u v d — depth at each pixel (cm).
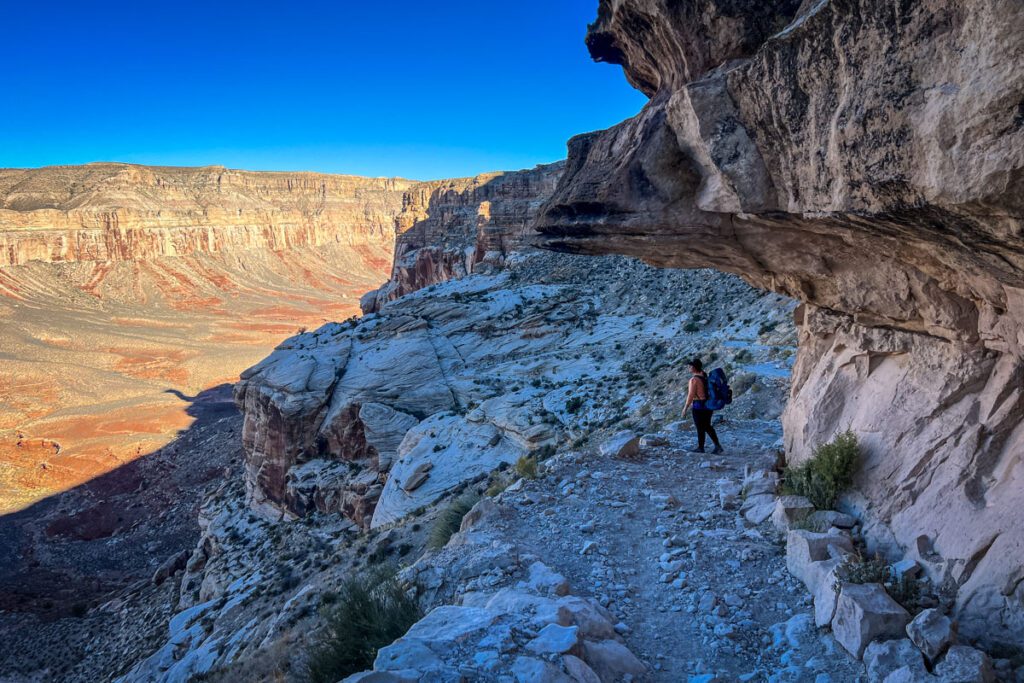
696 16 649
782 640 636
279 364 4975
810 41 475
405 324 5188
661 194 709
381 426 4212
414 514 2483
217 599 3180
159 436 7812
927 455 721
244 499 4872
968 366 698
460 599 762
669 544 868
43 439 7812
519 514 1011
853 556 686
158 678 2442
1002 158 365
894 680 516
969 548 607
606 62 958
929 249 553
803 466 925
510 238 8225
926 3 384
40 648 3675
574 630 600
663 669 620
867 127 446
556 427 3216
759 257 799
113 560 4978
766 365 2453
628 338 4522
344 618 809
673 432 1527
